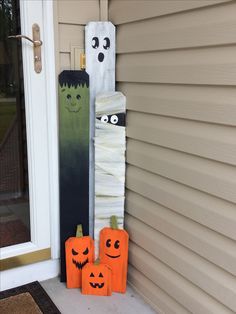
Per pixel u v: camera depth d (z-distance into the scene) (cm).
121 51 207
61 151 212
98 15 213
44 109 211
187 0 160
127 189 218
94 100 213
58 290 219
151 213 200
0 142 213
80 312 201
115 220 216
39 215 221
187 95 168
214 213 160
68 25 207
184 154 174
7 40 201
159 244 197
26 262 222
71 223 221
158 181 193
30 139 212
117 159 212
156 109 187
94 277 212
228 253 156
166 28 174
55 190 221
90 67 210
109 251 215
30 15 198
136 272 219
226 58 147
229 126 150
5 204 225
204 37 155
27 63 203
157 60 183
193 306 178
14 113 212
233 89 146
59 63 209
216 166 158
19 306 202
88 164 217
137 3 189
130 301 211
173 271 190
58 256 230
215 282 164
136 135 204
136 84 200
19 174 221
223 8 146
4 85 205
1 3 195
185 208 176
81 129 212
